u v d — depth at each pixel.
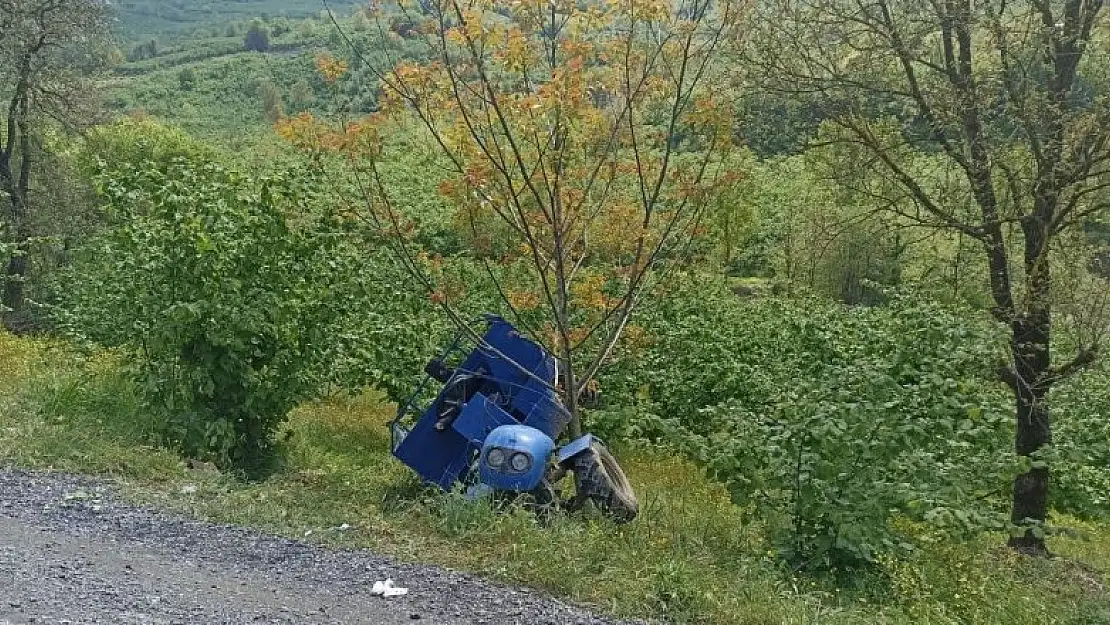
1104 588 10.48
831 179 12.68
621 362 15.35
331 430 13.39
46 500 6.63
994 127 11.67
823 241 13.44
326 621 5.02
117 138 39.62
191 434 9.20
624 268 10.26
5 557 5.47
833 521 7.77
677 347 17.06
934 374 8.62
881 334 13.83
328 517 6.97
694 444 8.60
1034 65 11.66
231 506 6.91
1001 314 11.83
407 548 6.39
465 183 9.35
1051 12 11.38
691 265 10.72
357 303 13.66
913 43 11.37
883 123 12.20
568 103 8.77
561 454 7.99
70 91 29.95
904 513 8.94
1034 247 11.84
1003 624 7.78
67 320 14.10
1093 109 10.93
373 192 10.41
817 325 16.81
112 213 10.09
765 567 7.40
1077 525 14.67
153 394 9.38
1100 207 11.48
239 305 9.34
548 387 9.05
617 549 6.66
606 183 9.82
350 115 9.71
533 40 9.12
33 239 17.25
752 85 11.23
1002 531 8.62
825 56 11.61
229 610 5.04
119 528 6.22
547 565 6.10
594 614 5.56
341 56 9.66
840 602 7.04
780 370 16.08
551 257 9.87
